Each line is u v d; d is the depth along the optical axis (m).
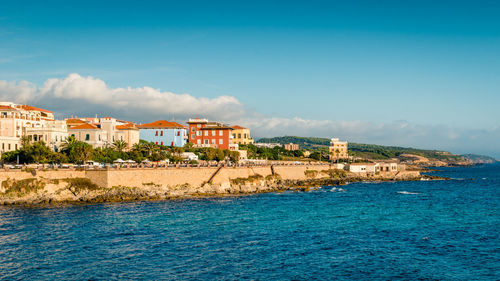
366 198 122.88
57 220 80.75
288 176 172.88
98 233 70.75
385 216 90.38
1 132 146.62
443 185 182.00
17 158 119.88
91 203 102.38
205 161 167.00
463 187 171.88
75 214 87.12
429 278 51.09
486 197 131.50
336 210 97.75
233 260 57.12
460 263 56.69
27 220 80.50
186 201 109.19
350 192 140.38
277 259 57.72
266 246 64.06
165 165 122.19
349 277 51.19
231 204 105.00
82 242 65.00
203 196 120.50
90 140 156.50
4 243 64.06
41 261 55.97
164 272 52.28
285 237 69.69
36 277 50.38
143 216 86.00
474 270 53.94
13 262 55.47
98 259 56.97
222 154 181.88
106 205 99.75
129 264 55.09
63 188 106.44
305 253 60.62
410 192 145.00
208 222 81.06
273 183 151.88
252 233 72.31
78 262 55.66
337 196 126.81
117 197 107.38
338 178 194.12
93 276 50.78
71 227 74.81
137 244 64.31
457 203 114.44
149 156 147.25
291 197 122.25
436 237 70.69
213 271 52.78
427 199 123.44
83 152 125.06
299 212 94.00
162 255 59.00
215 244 64.88
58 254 58.94
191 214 89.19
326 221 83.69
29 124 154.12
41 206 97.19
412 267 54.88
